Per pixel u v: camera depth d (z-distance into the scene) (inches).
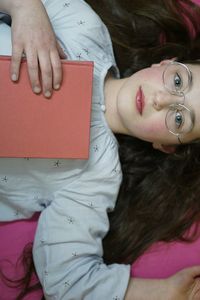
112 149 40.7
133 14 46.6
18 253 41.3
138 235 43.6
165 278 41.1
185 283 39.1
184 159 44.0
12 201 40.3
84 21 41.1
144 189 44.9
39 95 31.9
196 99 38.6
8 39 37.2
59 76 31.9
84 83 32.3
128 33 46.5
